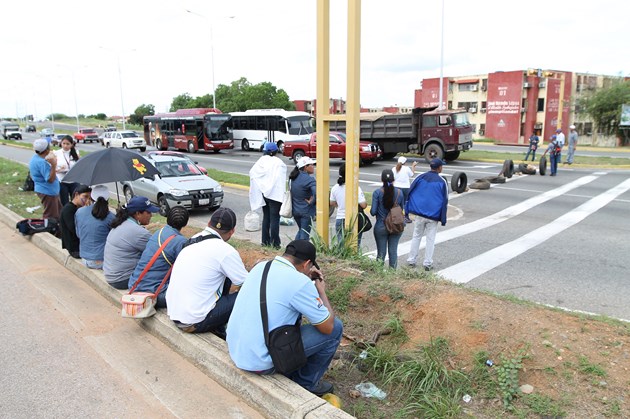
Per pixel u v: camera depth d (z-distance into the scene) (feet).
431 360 12.63
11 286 20.67
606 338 12.45
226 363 12.44
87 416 11.48
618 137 172.55
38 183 28.07
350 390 12.75
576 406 10.74
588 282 23.25
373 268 19.08
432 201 24.85
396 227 22.85
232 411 11.50
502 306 14.42
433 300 15.25
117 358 14.32
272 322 10.85
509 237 32.73
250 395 11.64
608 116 172.35
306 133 115.24
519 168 66.64
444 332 13.83
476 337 13.23
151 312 15.57
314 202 24.25
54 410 11.76
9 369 13.76
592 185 56.24
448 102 201.05
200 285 13.74
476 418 11.00
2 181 56.59
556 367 11.75
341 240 21.16
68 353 14.67
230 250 13.76
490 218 39.19
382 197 23.06
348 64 19.93
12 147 148.36
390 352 13.48
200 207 43.70
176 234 16.05
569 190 52.75
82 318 17.31
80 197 22.17
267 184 24.52
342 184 23.84
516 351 12.40
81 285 20.79
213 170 71.26
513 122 180.34
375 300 16.19
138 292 15.98
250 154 114.42
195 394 12.30
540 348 12.34
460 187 51.65
